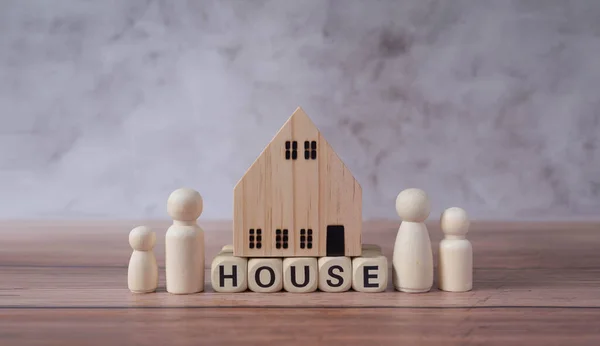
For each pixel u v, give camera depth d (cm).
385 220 145
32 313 75
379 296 83
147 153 146
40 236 131
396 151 144
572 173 144
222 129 146
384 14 142
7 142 146
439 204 145
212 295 83
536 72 143
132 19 145
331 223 85
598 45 142
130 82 145
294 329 68
